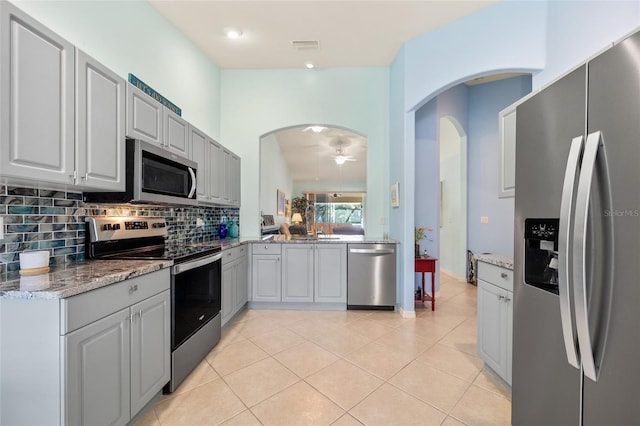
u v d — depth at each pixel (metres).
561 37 2.24
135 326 1.46
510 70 2.58
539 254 1.20
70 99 1.37
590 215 0.86
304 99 3.78
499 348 1.80
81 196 1.78
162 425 1.50
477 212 4.62
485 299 1.96
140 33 2.38
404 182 3.14
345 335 2.62
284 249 3.35
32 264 1.34
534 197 1.17
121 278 1.35
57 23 1.69
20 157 1.14
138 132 1.86
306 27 2.88
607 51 0.84
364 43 3.17
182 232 2.91
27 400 1.09
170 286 1.78
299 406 1.65
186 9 2.60
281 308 3.39
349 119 3.78
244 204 3.84
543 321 1.12
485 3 2.58
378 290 3.29
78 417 1.13
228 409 1.62
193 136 2.58
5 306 1.09
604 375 0.83
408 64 3.10
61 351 1.07
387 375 1.97
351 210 4.72
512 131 1.86
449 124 5.26
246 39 3.09
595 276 0.85
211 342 2.32
